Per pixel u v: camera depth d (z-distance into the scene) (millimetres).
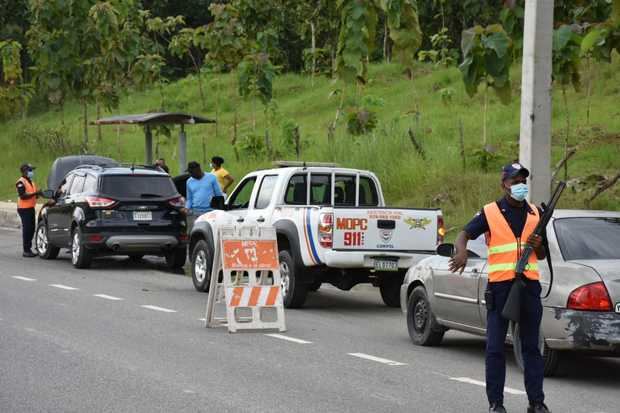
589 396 10266
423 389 10438
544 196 15258
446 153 27047
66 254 26781
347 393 10148
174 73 72188
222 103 49875
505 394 10312
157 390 10141
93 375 10867
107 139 47250
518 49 16391
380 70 46781
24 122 53094
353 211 16359
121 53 40656
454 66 43719
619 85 32188
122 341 13148
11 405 9445
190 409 9336
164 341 13250
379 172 27250
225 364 11664
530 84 15250
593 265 10617
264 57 38812
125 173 22906
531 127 15250
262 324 14469
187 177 27312
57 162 33781
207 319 14609
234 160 36281
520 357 11367
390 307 17641
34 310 15930
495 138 29344
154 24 50031
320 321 15664
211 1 69625
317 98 45406
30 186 25734
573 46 16750
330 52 49250
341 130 34750
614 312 10367
